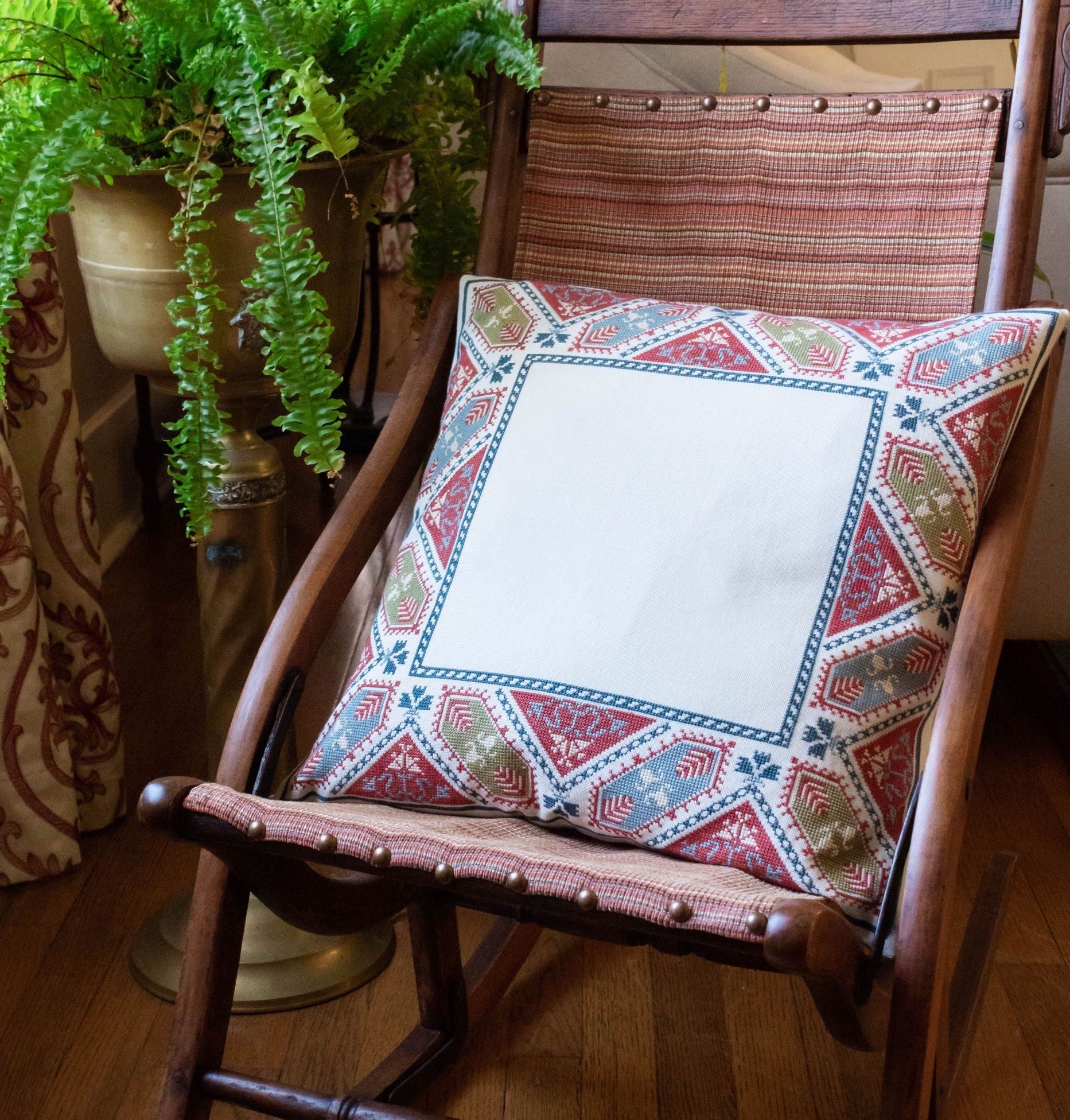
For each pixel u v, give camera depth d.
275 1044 1.25
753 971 1.37
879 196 1.15
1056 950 1.39
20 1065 1.21
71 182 0.98
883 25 1.14
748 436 0.95
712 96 1.20
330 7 1.04
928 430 0.93
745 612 0.90
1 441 1.34
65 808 1.48
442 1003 1.19
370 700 0.97
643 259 1.21
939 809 0.80
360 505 1.05
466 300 1.11
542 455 1.00
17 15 0.98
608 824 0.90
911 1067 0.78
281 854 0.81
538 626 0.94
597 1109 1.18
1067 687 1.79
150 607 2.17
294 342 0.96
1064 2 1.05
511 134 1.23
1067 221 1.54
